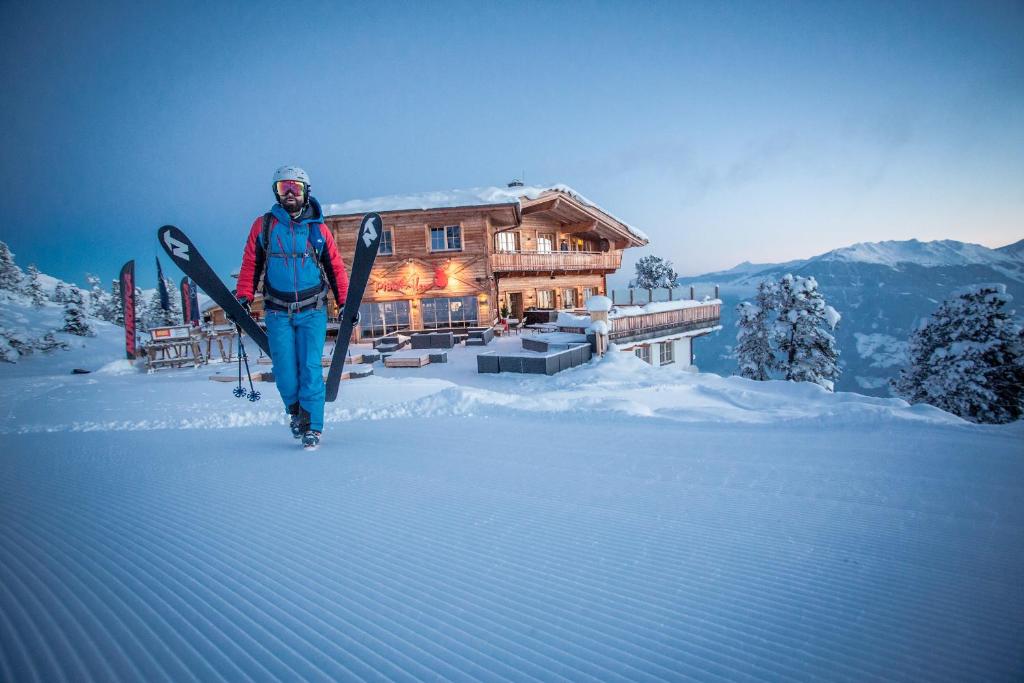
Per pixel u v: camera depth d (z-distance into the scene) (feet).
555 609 4.72
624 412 17.07
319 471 9.55
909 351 85.61
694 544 6.13
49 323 149.18
